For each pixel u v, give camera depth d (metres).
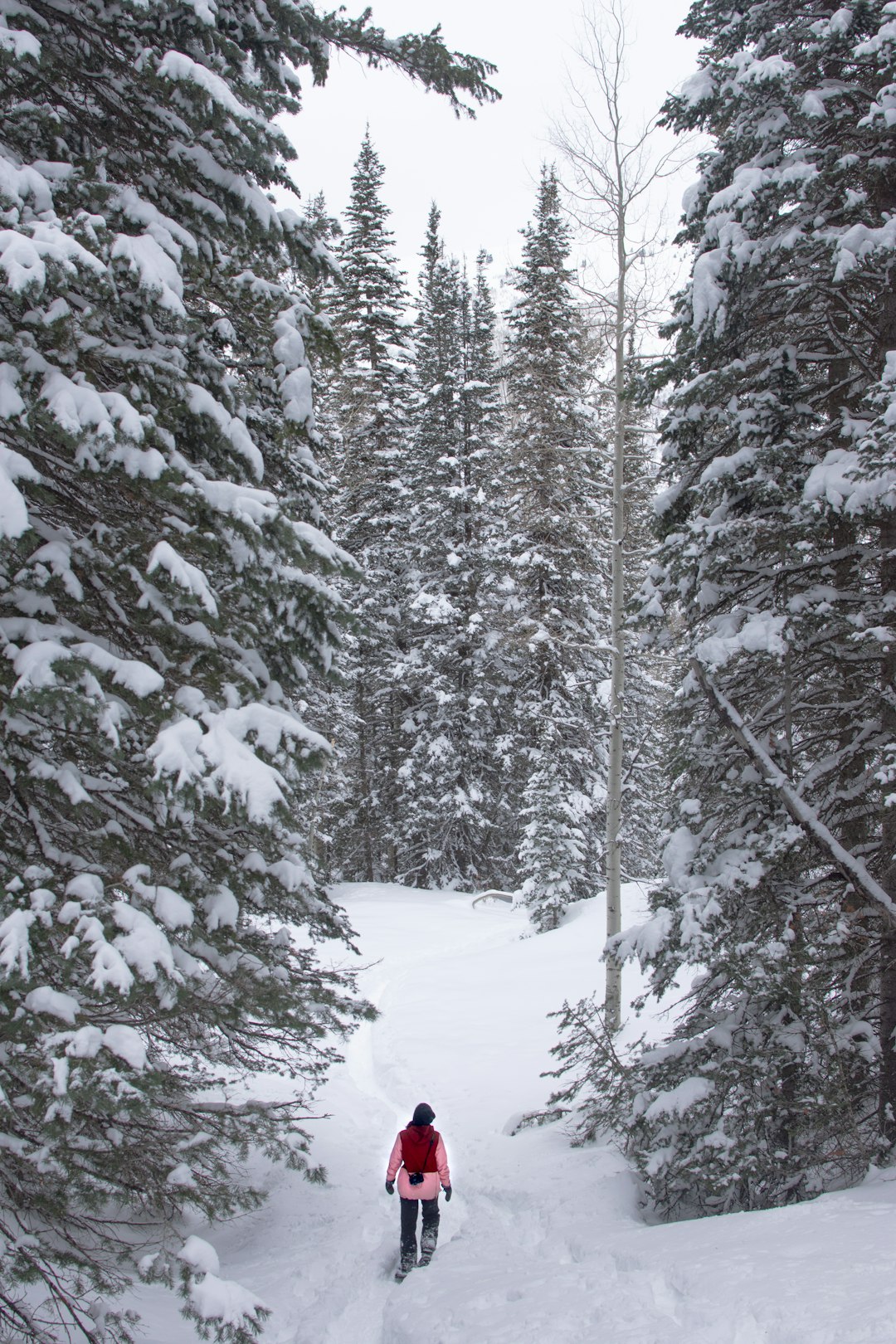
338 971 7.70
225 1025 6.41
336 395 27.64
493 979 17.84
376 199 29.19
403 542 29.75
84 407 4.63
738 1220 5.89
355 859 34.91
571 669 24.59
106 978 3.93
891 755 6.64
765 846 7.18
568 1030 13.84
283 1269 7.05
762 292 8.12
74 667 4.41
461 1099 11.53
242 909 6.39
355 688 30.67
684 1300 4.64
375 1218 8.23
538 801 23.28
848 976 7.32
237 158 6.00
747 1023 7.25
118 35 5.78
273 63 6.72
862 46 6.71
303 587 5.80
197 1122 6.29
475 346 29.72
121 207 5.42
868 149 7.70
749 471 7.88
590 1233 6.79
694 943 7.00
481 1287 5.98
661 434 8.58
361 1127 10.91
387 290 29.23
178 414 5.76
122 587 5.23
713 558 7.98
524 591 25.42
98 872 4.84
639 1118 7.43
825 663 8.19
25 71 5.43
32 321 4.54
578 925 21.22
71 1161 4.39
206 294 6.73
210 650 5.46
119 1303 5.64
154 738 4.96
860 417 7.82
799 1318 3.89
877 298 8.12
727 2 8.48
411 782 28.98
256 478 5.74
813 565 7.69
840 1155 6.47
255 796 4.57
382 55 6.98
